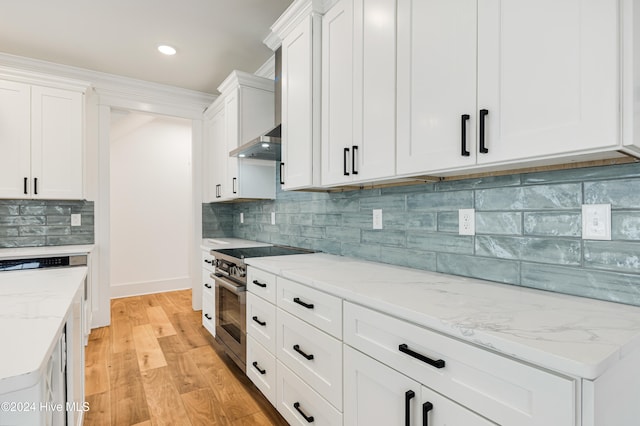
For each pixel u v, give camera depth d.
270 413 1.95
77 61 3.17
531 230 1.29
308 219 2.70
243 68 3.32
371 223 2.05
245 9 2.37
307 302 1.53
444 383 0.90
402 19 1.42
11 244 3.12
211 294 2.98
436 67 1.27
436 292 1.22
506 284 1.36
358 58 1.67
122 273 4.61
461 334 0.85
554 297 1.15
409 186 1.80
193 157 4.02
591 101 0.86
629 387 0.77
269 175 3.20
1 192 2.80
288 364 1.70
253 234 3.70
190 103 3.99
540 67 0.96
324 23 1.93
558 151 0.93
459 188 1.55
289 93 2.18
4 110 2.81
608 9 0.84
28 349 0.69
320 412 1.45
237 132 3.01
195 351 2.81
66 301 1.06
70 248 3.08
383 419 1.12
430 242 1.68
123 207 4.61
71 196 3.07
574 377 0.67
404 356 1.03
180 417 1.90
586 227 1.14
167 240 4.94
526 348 0.72
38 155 2.94
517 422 0.75
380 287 1.31
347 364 1.28
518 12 1.02
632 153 0.91
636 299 1.04
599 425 0.66
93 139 3.45
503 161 1.07
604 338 0.77
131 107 3.65
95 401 2.05
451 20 1.22
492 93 1.08
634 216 1.04
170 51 2.97
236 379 2.34
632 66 0.82
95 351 2.80
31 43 2.83
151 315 3.79
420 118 1.34
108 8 2.35
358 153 1.67
